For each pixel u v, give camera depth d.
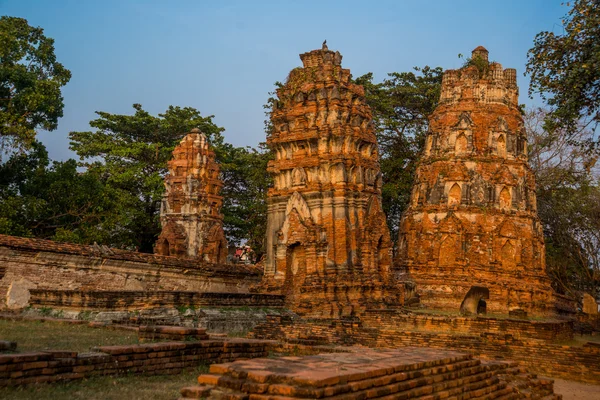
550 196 55.88
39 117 45.12
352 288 32.69
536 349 25.34
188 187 43.09
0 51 41.44
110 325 22.23
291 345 21.98
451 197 46.47
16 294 28.80
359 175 34.81
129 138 57.62
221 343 18.03
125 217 44.53
